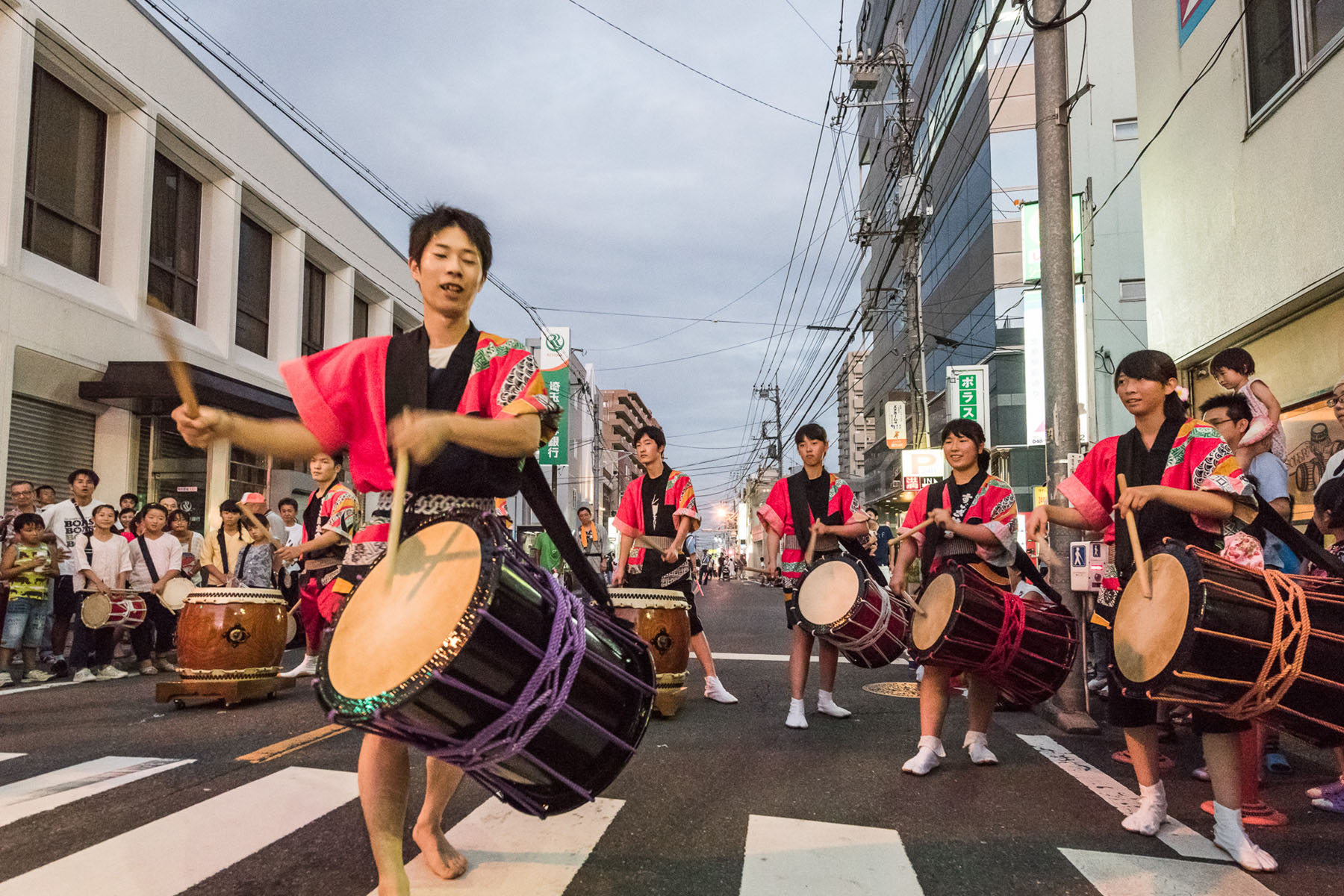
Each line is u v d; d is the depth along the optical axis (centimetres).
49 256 1126
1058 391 573
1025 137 2362
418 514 207
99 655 732
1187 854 289
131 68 1211
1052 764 415
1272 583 264
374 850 213
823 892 253
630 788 363
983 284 2431
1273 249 812
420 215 220
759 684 672
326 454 214
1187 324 979
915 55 3109
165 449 1316
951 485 443
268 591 575
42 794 342
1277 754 418
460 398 210
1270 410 468
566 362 3014
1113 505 341
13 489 746
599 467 6012
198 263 1447
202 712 539
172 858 273
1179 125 989
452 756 182
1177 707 470
